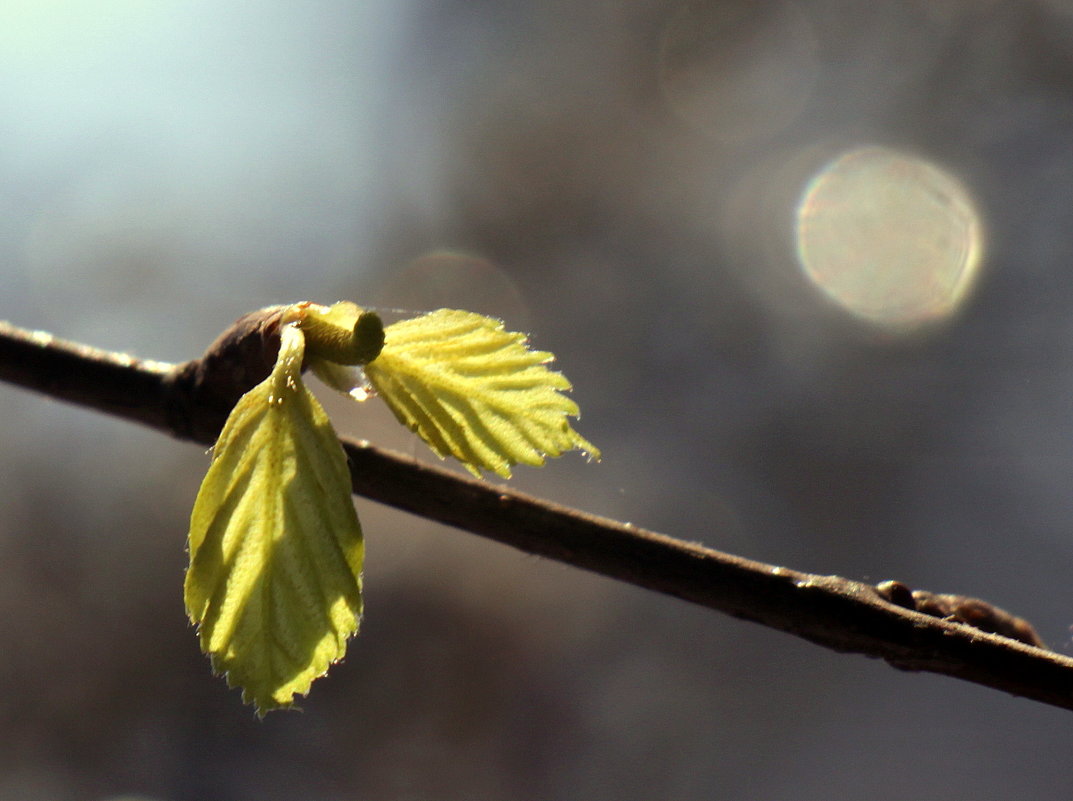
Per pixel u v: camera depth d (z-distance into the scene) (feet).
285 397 0.99
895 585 1.01
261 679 0.99
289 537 0.99
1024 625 1.01
